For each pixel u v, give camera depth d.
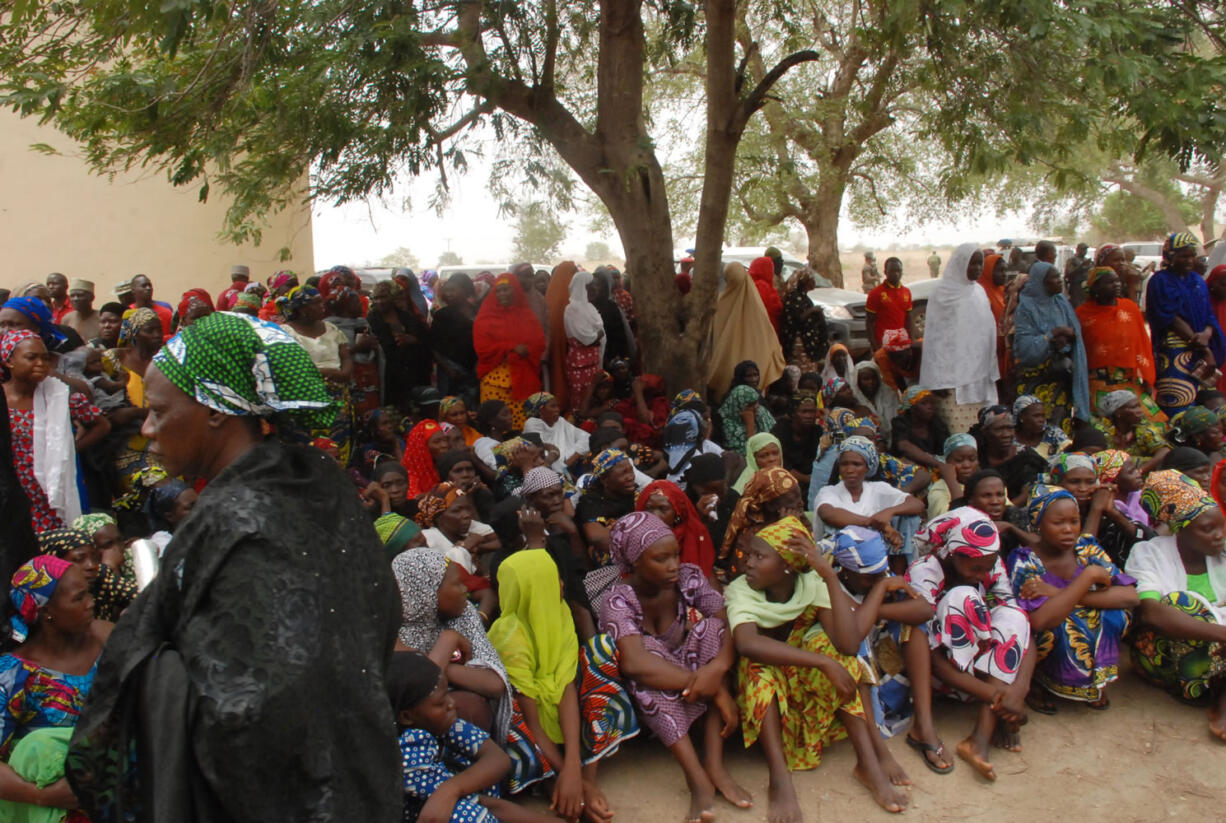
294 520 1.61
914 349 8.27
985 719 4.13
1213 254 9.92
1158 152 6.05
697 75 15.36
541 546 4.22
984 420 5.91
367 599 1.68
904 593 4.17
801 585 4.03
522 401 7.51
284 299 6.49
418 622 3.65
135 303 8.55
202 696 1.45
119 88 5.20
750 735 3.92
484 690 3.57
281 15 5.43
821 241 17.33
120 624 1.63
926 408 6.53
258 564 1.54
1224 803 3.88
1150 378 7.48
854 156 15.62
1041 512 4.54
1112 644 4.49
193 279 13.37
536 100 6.94
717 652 3.95
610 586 4.34
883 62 8.01
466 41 6.10
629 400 7.63
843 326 11.08
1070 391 7.30
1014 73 6.56
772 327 8.49
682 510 4.71
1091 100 6.46
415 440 6.21
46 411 4.82
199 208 13.20
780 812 3.68
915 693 4.16
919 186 17.95
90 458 5.58
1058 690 4.49
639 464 6.45
